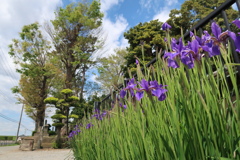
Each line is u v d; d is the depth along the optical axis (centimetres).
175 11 2197
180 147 94
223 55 91
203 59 111
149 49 2080
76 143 477
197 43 93
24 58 2227
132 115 150
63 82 2258
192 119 93
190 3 2153
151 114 130
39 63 2381
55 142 1468
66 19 2362
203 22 189
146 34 2098
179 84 117
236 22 78
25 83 2438
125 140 150
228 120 104
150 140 125
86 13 2586
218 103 95
